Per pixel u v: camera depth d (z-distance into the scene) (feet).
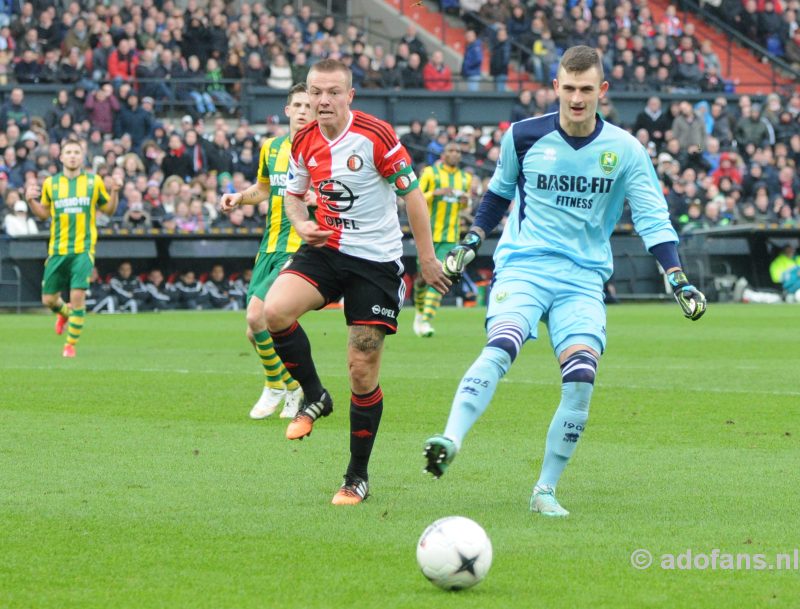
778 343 114.32
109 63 197.88
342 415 64.69
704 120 214.07
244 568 32.78
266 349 62.64
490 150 207.31
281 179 64.03
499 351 38.52
